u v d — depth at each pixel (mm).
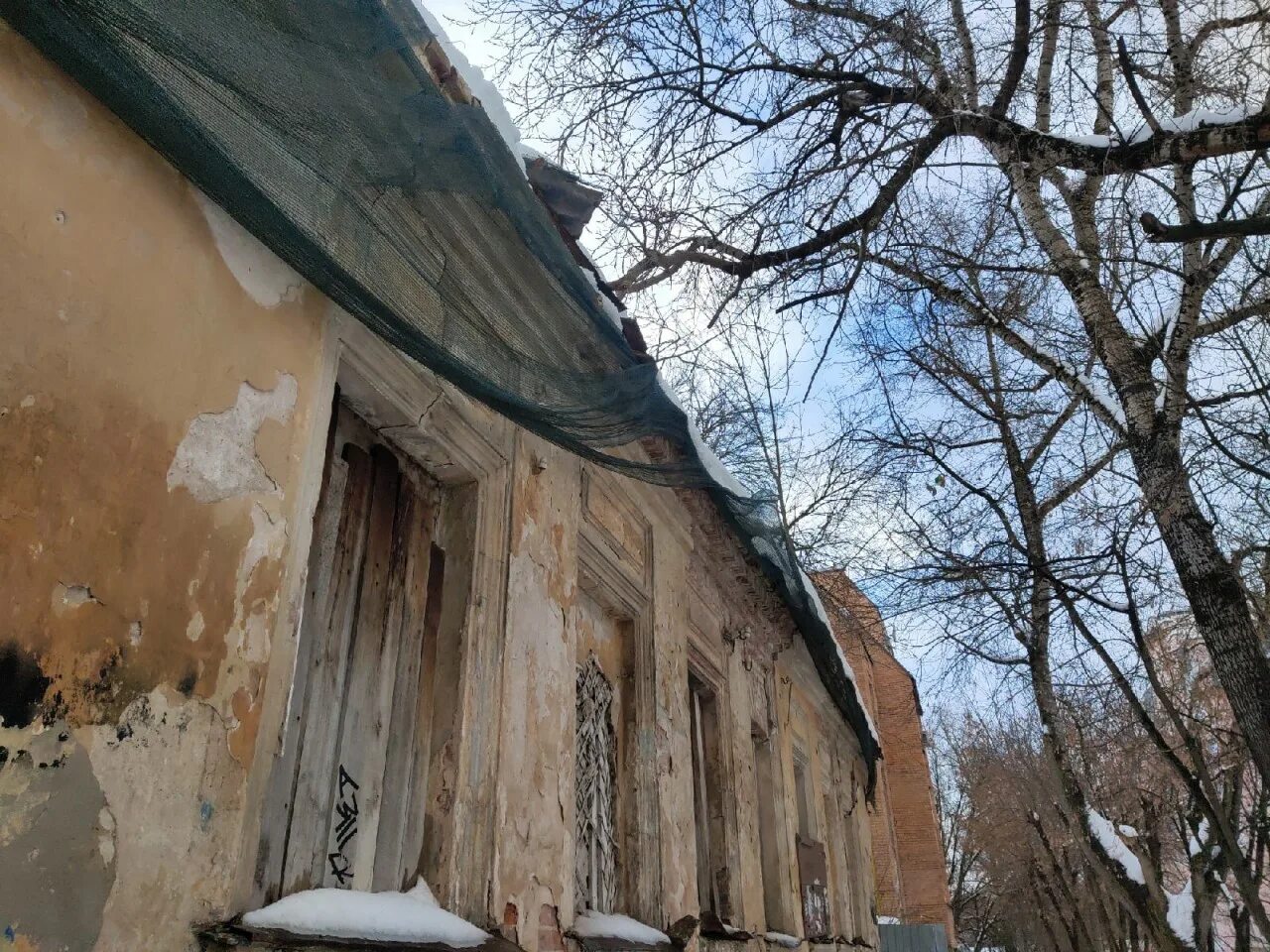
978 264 5676
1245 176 5180
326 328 3215
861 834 13875
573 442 4449
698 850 6922
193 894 2311
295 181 2812
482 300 3992
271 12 2693
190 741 2381
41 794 1960
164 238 2537
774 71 5730
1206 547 5168
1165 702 6352
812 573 10844
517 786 4098
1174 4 5645
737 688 8102
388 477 3932
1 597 1937
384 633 3730
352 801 3367
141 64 2338
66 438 2152
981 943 32125
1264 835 7996
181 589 2426
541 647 4523
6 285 2053
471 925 3520
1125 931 12305
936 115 5359
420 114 3377
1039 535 7934
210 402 2627
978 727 16422
